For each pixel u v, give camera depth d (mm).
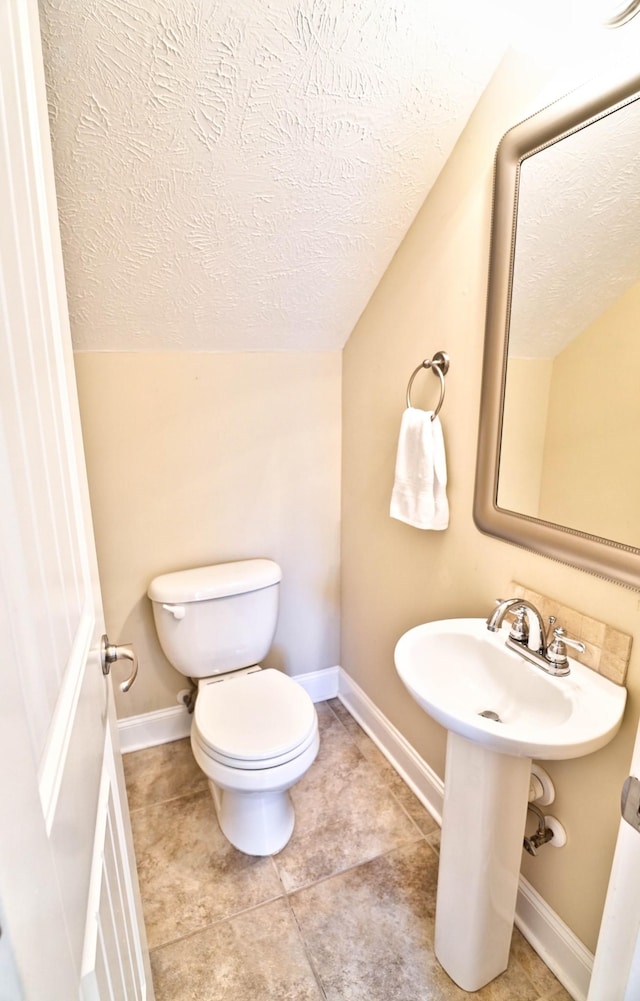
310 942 1270
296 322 1697
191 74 978
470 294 1256
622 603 967
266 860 1491
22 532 430
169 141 1083
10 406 422
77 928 501
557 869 1173
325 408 1942
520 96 1059
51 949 391
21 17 534
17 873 332
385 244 1481
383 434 1698
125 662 1847
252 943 1268
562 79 965
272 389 1834
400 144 1213
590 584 1026
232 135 1102
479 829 1062
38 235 576
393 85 1085
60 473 618
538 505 1123
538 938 1241
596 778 1050
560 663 1031
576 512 1037
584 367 991
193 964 1222
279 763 1338
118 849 830
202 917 1331
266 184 1223
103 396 1605
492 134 1141
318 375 1896
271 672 1717
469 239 1237
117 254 1298
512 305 1128
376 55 1022
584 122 925
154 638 1862
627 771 987
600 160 912
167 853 1517
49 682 486
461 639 1233
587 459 1002
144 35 904
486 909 1104
